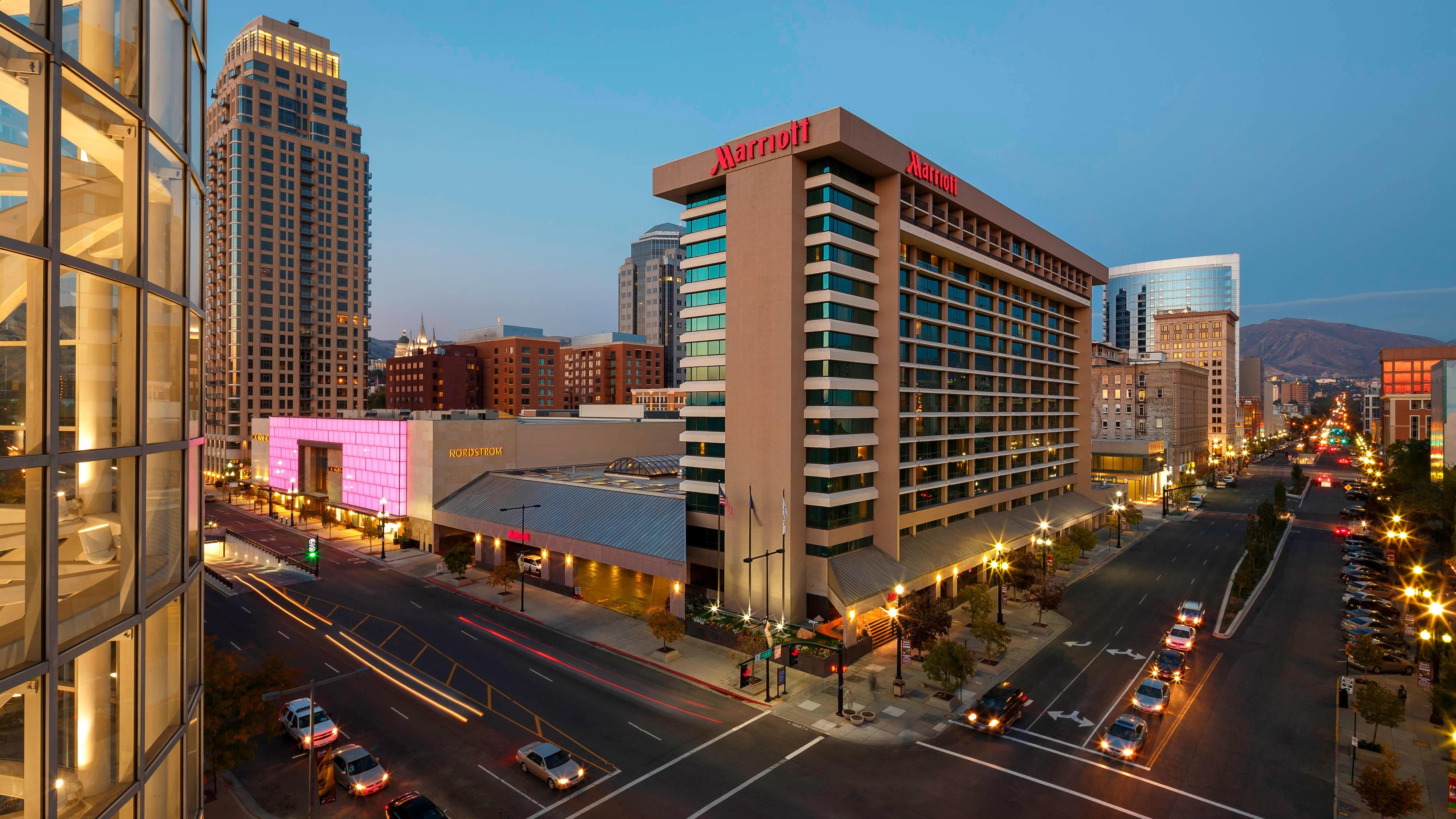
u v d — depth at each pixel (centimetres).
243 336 14238
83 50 1087
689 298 5894
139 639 1189
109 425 1120
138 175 1188
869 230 5534
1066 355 9288
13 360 946
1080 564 7344
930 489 6259
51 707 984
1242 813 2877
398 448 8288
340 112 16075
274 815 2864
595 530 6141
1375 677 4281
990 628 4422
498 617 5491
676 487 7100
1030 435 8194
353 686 4138
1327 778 3147
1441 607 4019
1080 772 3209
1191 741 3491
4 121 933
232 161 14400
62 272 1023
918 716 3806
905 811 2897
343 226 15762
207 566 7300
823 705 3947
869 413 5497
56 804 1001
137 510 1181
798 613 5100
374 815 2867
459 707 3872
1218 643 4922
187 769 1395
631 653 4712
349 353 15775
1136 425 13588
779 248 5116
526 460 8825
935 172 6016
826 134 4869
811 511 5178
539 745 3234
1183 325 19562
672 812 2881
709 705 3931
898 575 5384
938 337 6450
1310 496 12656
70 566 1031
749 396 5288
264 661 3316
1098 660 4616
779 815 2859
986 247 6919
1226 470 17400
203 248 1531
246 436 14250
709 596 5666
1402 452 11456
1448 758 3316
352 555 7712
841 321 5216
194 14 1471
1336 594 6147
